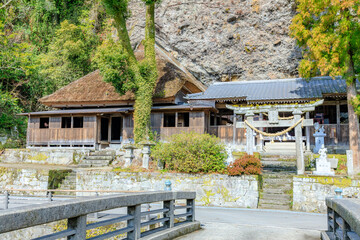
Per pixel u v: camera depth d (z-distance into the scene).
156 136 20.55
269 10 24.72
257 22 25.38
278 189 12.82
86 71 30.59
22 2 30.86
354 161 13.45
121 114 21.75
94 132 21.20
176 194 6.64
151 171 14.22
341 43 12.82
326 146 18.30
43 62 28.14
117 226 9.07
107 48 18.22
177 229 6.41
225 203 12.55
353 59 13.66
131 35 31.30
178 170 13.84
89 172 14.87
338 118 18.45
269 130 22.36
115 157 19.48
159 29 29.47
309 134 18.36
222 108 21.53
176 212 10.32
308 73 14.70
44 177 15.55
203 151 13.65
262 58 25.77
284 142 19.55
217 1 26.62
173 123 22.39
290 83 20.97
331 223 5.61
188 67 28.72
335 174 13.53
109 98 22.36
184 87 23.55
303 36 14.30
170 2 28.53
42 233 9.72
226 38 26.56
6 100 24.52
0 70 25.52
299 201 11.79
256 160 12.95
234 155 17.59
